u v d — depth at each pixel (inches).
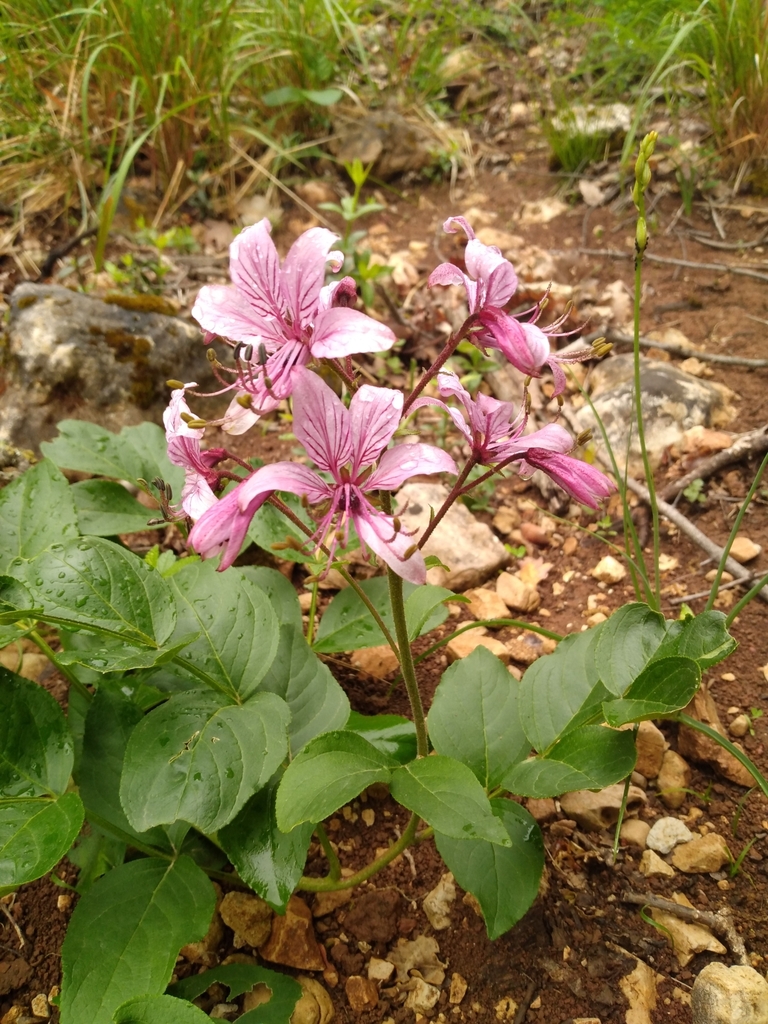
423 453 6.8
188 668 8.6
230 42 22.0
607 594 13.4
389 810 10.7
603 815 10.4
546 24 28.4
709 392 15.5
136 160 22.4
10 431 14.8
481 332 7.2
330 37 23.8
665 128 23.0
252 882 8.0
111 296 16.1
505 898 8.3
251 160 21.8
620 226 21.1
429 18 27.8
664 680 7.9
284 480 6.6
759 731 11.1
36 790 8.3
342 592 11.3
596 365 17.0
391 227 22.1
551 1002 8.9
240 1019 8.1
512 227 21.7
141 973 7.6
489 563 13.6
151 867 8.5
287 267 6.8
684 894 9.8
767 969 9.0
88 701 10.2
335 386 15.7
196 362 16.4
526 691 9.2
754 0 20.0
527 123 25.5
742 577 12.9
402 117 24.3
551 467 7.4
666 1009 8.8
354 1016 9.0
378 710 11.8
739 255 19.6
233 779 7.8
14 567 9.1
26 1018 9.0
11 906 9.8
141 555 13.7
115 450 12.2
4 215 20.6
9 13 21.7
